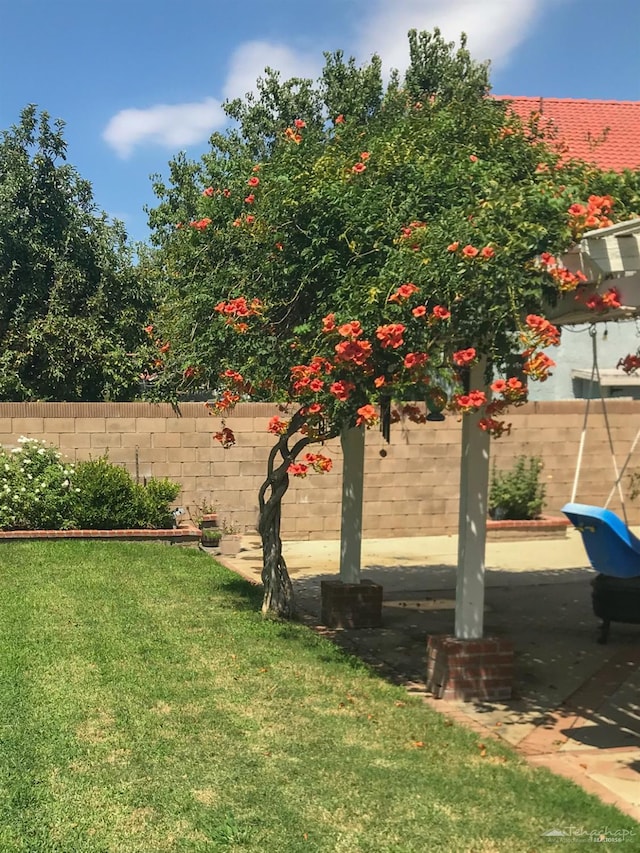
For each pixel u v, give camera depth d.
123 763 4.20
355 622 7.39
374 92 15.20
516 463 12.77
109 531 10.20
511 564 10.45
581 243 4.64
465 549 5.58
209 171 7.33
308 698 5.28
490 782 4.14
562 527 12.27
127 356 13.45
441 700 5.49
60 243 13.86
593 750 4.73
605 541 5.21
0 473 10.10
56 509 10.15
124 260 14.33
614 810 3.88
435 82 15.12
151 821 3.64
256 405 11.52
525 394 4.91
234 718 4.87
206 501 11.43
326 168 5.89
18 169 13.61
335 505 11.92
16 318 13.25
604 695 5.71
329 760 4.32
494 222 4.75
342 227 5.63
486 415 5.12
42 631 6.41
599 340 14.48
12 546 9.60
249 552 10.66
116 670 5.60
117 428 11.06
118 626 6.66
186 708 5.00
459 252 4.66
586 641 7.07
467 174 5.48
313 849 3.46
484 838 3.59
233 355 6.22
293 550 11.07
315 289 5.91
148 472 11.22
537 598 8.67
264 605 7.30
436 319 4.71
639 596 6.80
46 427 10.81
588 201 4.91
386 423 6.87
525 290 4.64
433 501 12.30
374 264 5.45
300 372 5.36
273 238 6.03
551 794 4.02
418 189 5.51
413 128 6.34
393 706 5.22
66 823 3.61
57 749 4.32
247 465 11.55
